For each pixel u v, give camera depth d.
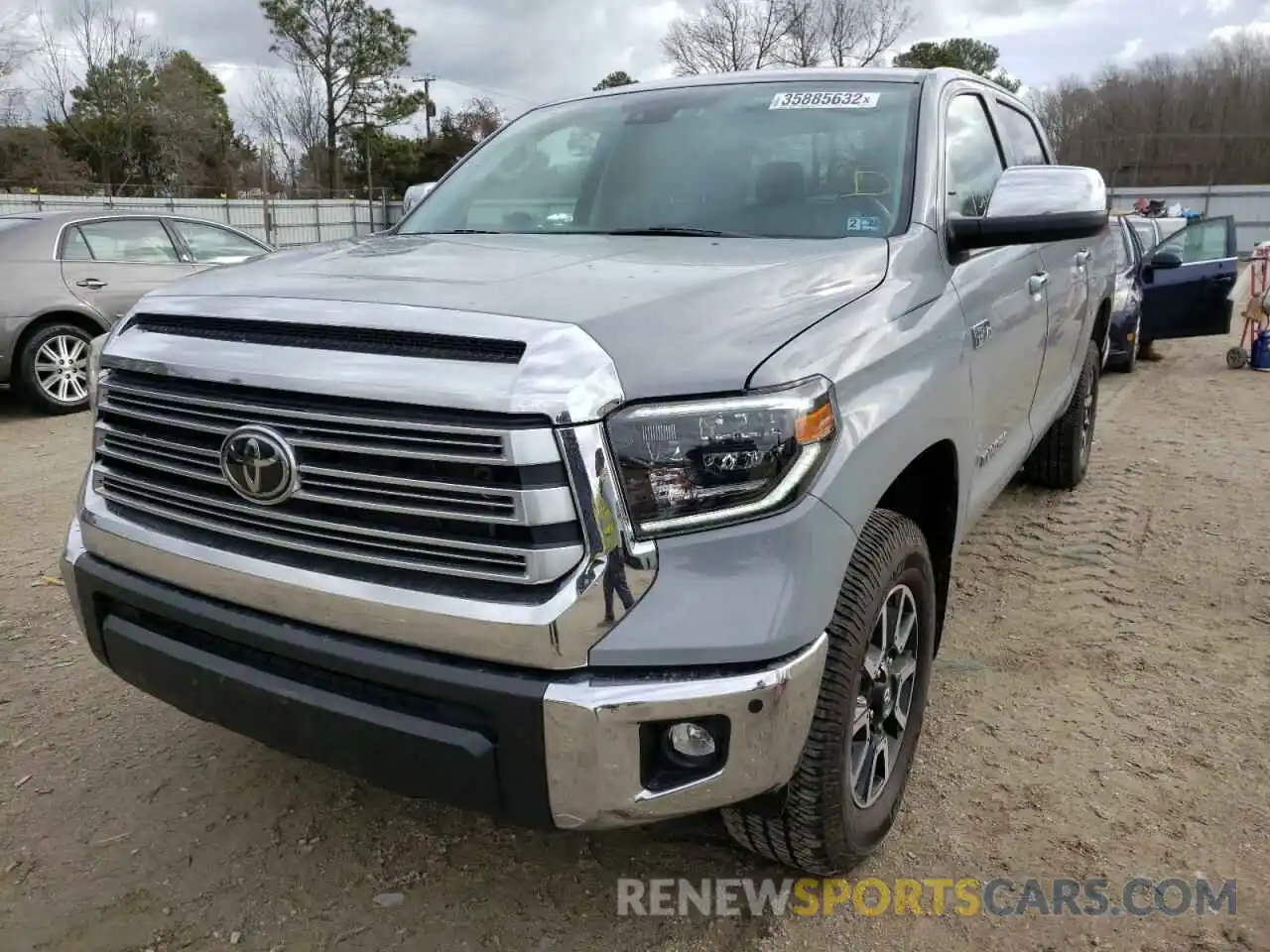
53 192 36.41
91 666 3.67
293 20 46.31
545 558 1.83
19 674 3.59
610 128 3.50
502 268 2.39
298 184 46.59
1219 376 10.45
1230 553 4.82
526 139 3.68
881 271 2.58
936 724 3.28
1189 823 2.77
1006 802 2.86
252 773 3.03
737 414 1.91
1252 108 52.56
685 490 1.89
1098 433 7.49
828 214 2.95
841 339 2.20
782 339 2.07
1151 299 11.21
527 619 1.85
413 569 1.95
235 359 2.06
